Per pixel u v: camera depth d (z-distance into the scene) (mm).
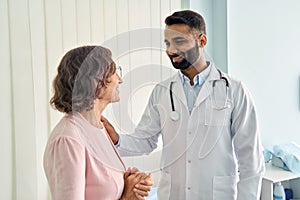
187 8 2506
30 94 2082
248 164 1456
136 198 1092
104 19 2225
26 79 2066
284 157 2416
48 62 2109
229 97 1421
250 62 2607
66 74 1012
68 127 990
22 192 2111
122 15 2268
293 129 2846
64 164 935
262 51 2646
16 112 2059
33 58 2078
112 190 1043
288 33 2746
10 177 2074
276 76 2723
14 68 2031
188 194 1450
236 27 2531
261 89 2670
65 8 2127
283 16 2709
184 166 1440
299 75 2826
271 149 2561
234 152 1497
